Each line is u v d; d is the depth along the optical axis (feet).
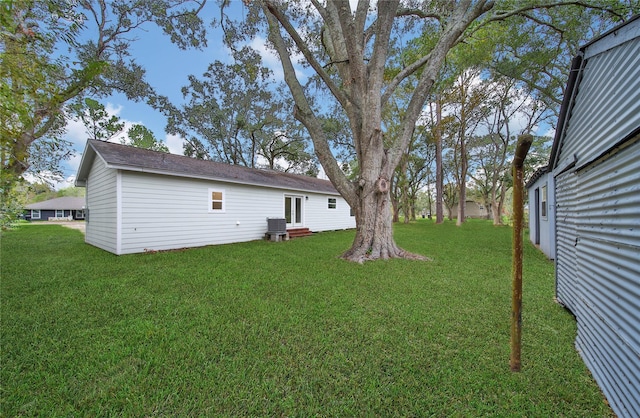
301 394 6.03
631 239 5.57
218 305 11.27
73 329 9.06
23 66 6.79
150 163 25.34
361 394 6.02
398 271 17.10
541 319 10.00
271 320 9.77
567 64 31.83
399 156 21.79
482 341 8.33
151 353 7.59
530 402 5.81
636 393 4.98
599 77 8.02
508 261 20.33
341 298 12.10
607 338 6.30
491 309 10.89
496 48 34.37
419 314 10.34
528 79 36.11
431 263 19.51
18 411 5.49
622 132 6.38
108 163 21.81
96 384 6.35
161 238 25.95
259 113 66.28
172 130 62.23
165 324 9.45
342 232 46.68
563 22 28.09
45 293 12.76
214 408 5.60
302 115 22.63
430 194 116.57
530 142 5.64
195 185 28.71
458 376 6.63
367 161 21.22
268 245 29.58
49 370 6.84
